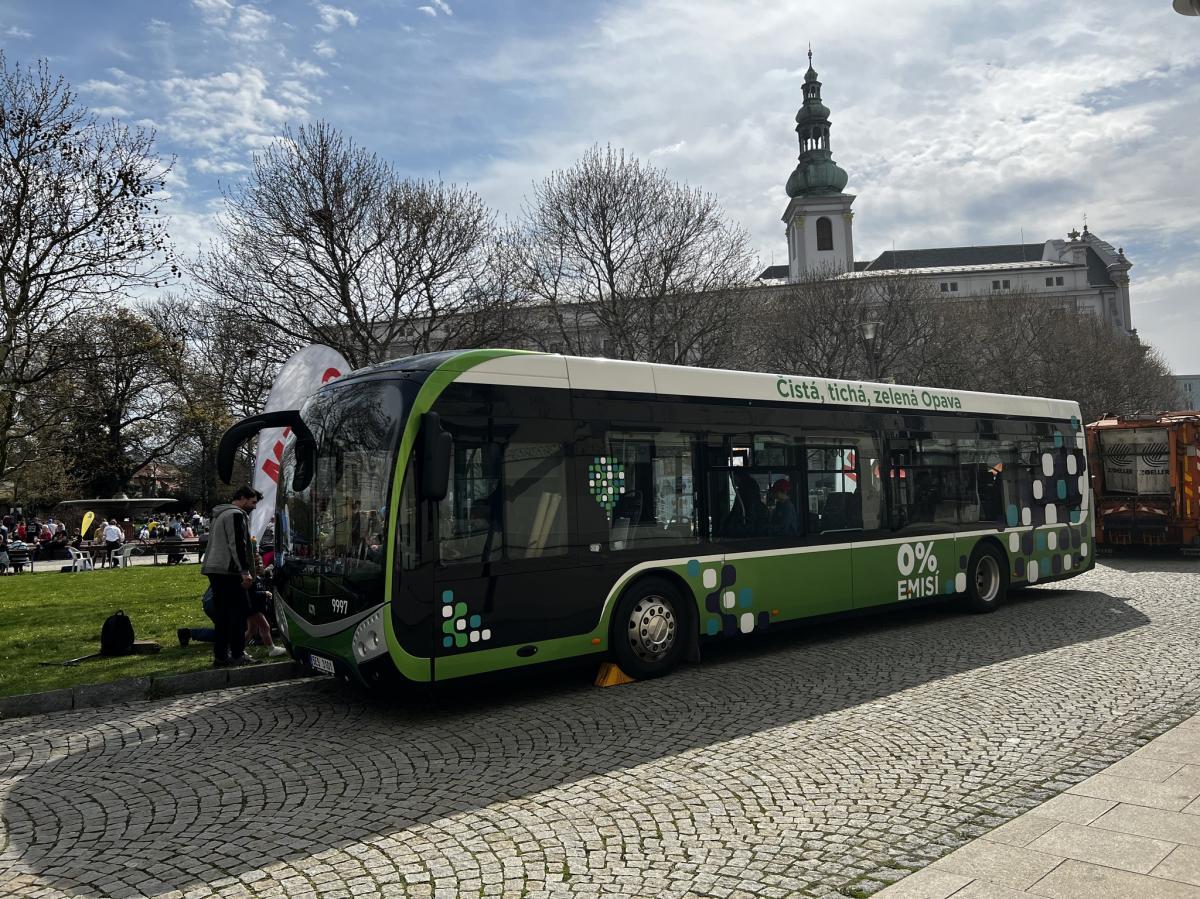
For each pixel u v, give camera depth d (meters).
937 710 7.20
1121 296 108.56
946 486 12.19
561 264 30.02
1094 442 20.42
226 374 28.11
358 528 7.50
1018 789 5.31
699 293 29.47
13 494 38.88
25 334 19.50
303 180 23.50
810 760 5.96
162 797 5.59
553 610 8.05
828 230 84.00
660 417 9.09
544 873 4.28
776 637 11.09
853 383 11.27
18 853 4.75
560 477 8.24
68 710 8.07
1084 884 3.92
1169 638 9.98
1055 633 10.59
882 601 11.09
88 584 20.80
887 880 4.09
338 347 23.47
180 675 8.74
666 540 9.00
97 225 18.23
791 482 10.27
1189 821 4.63
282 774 5.99
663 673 8.88
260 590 10.52
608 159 30.11
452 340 25.30
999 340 43.19
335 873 4.36
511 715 7.51
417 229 24.42
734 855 4.44
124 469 50.72
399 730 7.11
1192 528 18.95
